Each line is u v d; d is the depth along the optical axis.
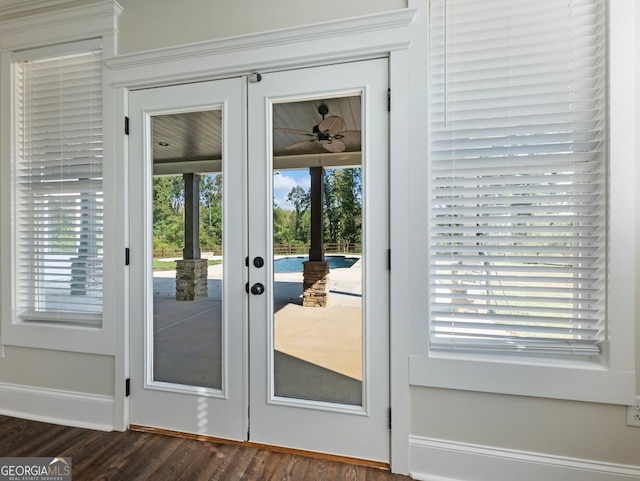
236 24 1.75
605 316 1.40
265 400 1.73
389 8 1.59
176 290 1.86
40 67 2.02
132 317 1.89
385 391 1.60
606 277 1.40
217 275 1.80
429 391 1.56
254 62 1.70
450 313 1.57
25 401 2.02
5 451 1.70
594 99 1.42
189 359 1.85
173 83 1.82
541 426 1.46
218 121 1.80
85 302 1.98
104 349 1.90
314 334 1.71
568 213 1.46
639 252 1.37
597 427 1.41
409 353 1.57
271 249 1.74
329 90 1.65
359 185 1.66
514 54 1.49
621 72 1.36
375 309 1.61
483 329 1.54
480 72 1.52
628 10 1.35
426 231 1.55
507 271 1.51
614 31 1.36
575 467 1.42
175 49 1.77
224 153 1.77
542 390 1.44
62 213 2.00
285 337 1.74
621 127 1.36
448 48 1.54
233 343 1.77
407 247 1.57
